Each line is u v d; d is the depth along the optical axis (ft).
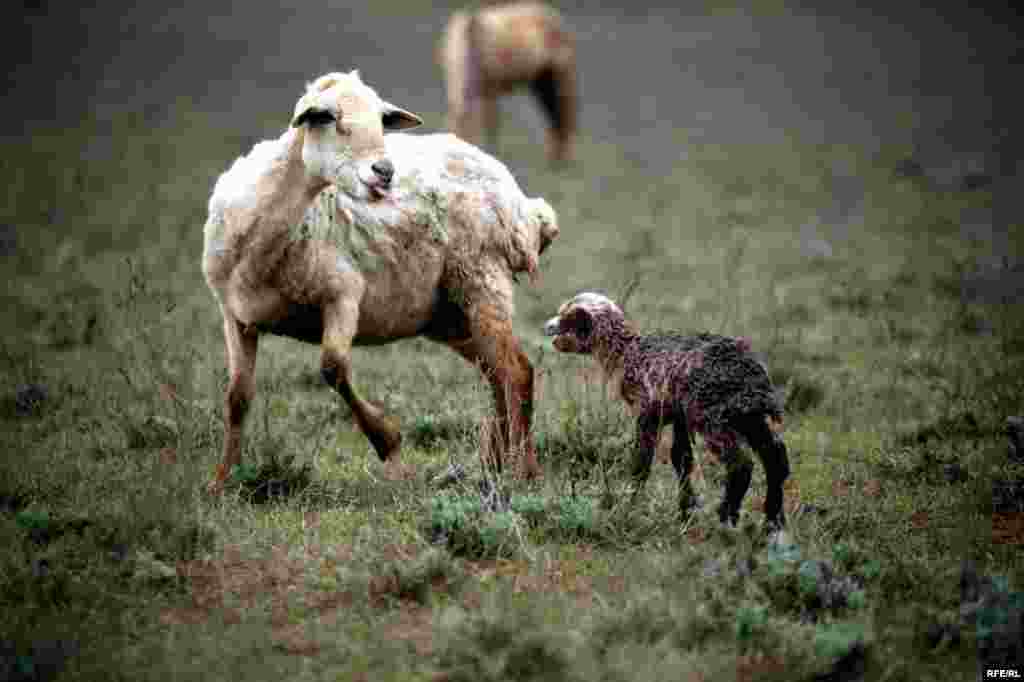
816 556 36.63
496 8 173.58
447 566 36.37
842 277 94.22
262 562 38.32
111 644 32.71
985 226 114.62
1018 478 46.26
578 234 117.80
